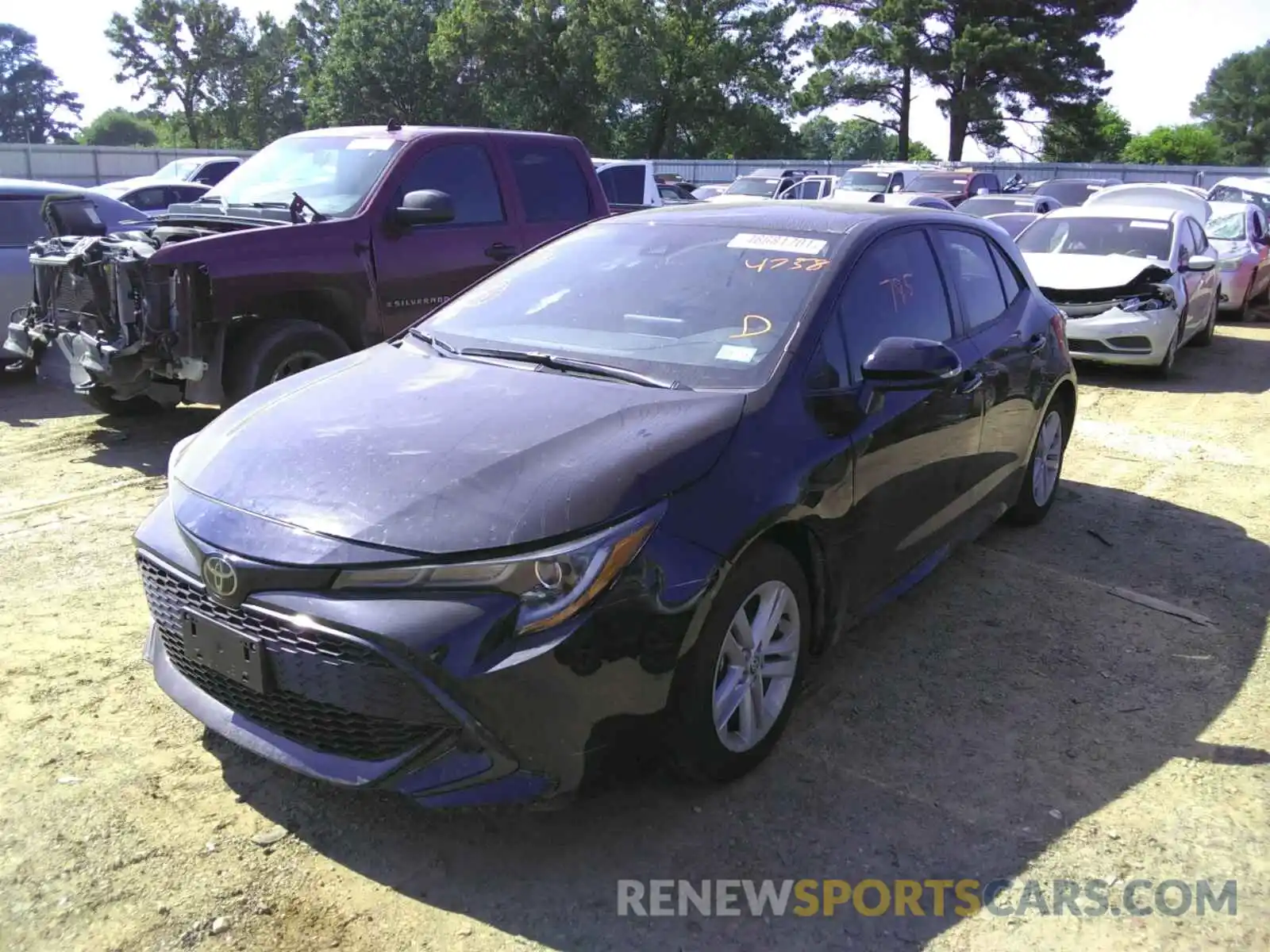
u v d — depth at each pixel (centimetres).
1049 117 5016
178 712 357
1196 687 393
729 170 4078
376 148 720
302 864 284
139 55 7706
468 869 284
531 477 279
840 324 368
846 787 324
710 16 5122
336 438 306
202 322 609
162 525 309
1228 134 10775
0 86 10238
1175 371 1070
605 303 395
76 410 809
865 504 360
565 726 264
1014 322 510
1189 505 619
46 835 291
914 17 4872
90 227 786
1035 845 298
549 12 5012
